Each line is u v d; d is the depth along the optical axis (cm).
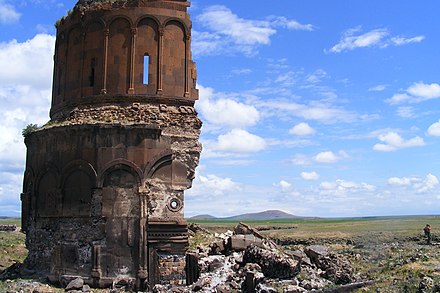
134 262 2573
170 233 2627
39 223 2806
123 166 2630
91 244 2583
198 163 2858
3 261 3544
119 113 2808
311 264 2327
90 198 2609
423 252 2725
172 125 2838
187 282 2414
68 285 2500
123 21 2900
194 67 3003
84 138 2659
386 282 1994
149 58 2883
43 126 2961
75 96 2942
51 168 2745
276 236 4572
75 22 3017
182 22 2975
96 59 2909
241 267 2281
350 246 3394
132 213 2609
